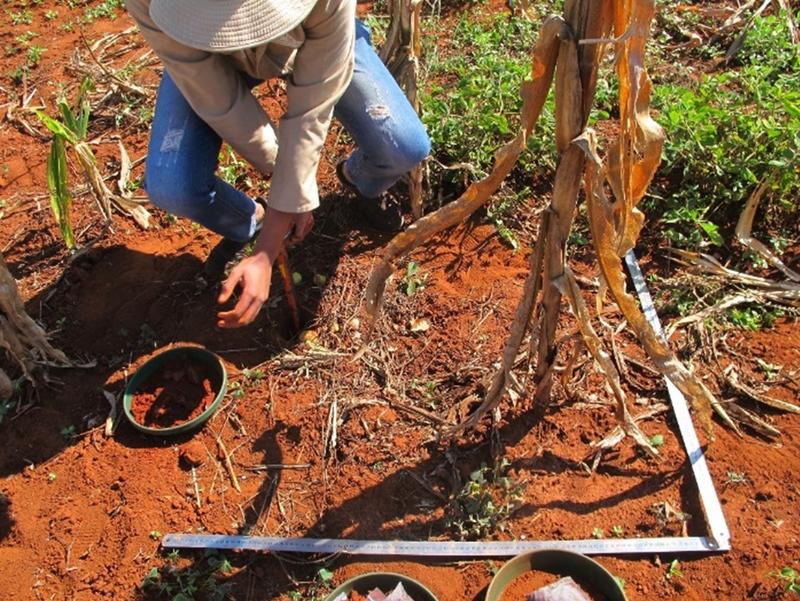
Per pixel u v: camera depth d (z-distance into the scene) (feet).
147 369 8.77
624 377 8.45
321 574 7.13
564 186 6.40
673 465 7.70
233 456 8.17
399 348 9.00
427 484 7.75
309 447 8.17
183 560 7.39
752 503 7.36
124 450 8.29
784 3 13.00
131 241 10.46
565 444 7.95
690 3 13.96
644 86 5.89
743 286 9.25
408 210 10.52
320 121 7.25
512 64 11.58
